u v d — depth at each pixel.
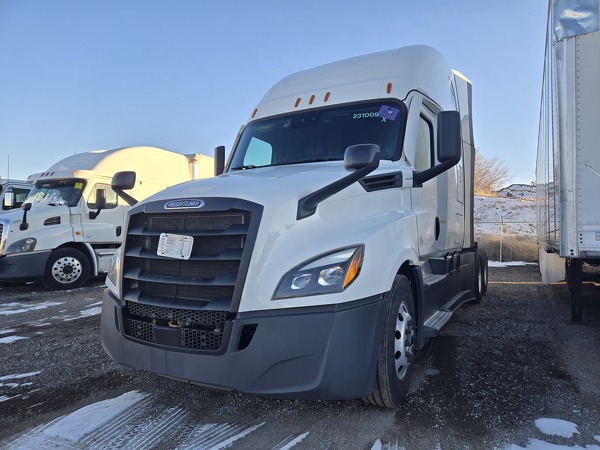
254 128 5.02
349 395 2.72
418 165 4.48
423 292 3.89
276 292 2.74
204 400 3.56
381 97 4.46
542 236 8.41
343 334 2.70
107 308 3.35
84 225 9.98
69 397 3.68
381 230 3.19
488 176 36.12
